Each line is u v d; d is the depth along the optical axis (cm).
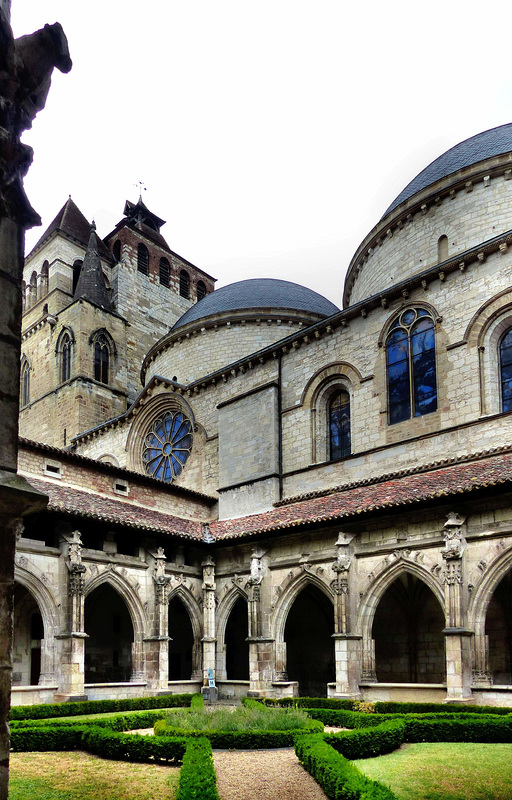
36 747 1756
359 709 2417
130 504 3625
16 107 735
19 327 707
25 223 734
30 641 2977
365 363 3566
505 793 1262
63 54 783
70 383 5888
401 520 2639
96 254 6544
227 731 1795
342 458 3516
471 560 2383
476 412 3044
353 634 2627
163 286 7075
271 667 2955
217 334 5144
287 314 5116
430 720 1872
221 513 3997
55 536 2755
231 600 3266
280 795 1260
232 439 4078
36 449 3378
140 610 2998
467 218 3731
